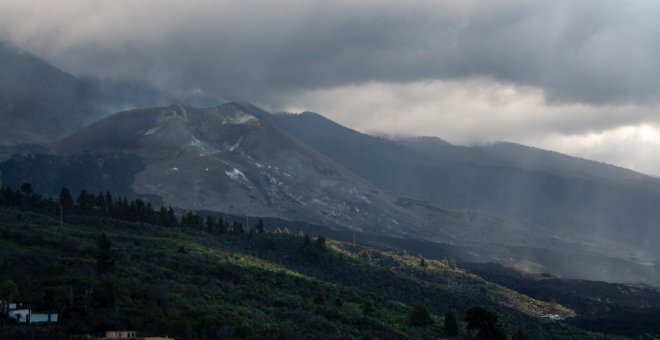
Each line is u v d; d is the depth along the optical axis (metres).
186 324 179.38
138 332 171.50
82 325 171.88
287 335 187.50
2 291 177.12
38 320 172.00
